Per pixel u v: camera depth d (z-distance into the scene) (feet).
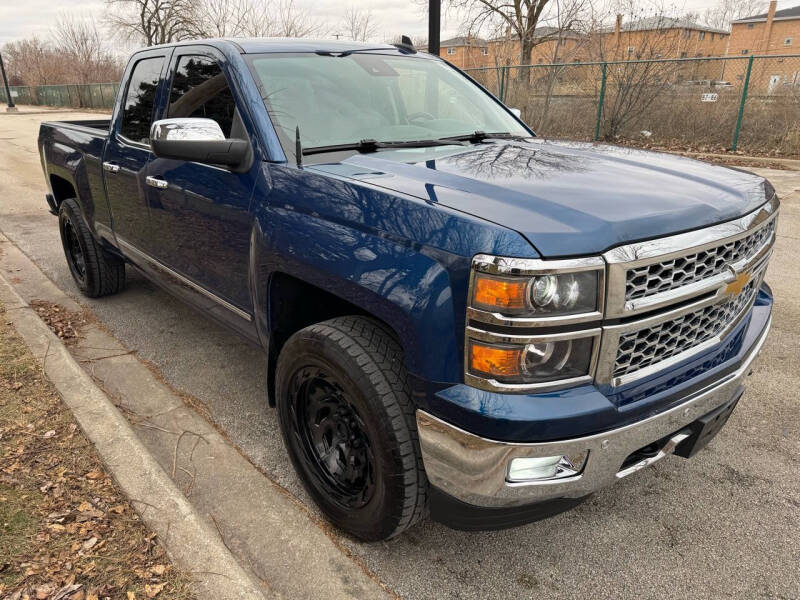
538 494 6.18
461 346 5.98
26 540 7.14
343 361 6.98
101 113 116.26
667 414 6.60
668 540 8.07
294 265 7.61
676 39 50.11
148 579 6.64
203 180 9.61
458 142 9.80
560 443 5.90
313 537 7.99
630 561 7.72
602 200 6.53
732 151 43.09
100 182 13.70
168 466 9.43
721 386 7.23
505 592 7.24
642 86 47.09
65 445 9.00
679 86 46.55
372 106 10.02
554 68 51.70
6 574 6.66
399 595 7.16
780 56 43.16
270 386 8.99
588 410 5.91
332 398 7.72
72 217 15.42
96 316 15.43
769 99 43.83
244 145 8.71
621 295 5.83
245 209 8.66
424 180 7.29
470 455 6.06
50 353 11.75
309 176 7.84
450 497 6.51
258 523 8.22
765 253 7.96
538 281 5.57
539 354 5.79
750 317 8.37
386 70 10.94
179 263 11.02
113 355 13.26
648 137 48.03
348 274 6.85
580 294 5.72
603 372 6.06
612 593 7.23
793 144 41.37
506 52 67.51
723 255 6.78
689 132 46.44
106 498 7.91
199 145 8.34
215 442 10.09
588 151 9.23
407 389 6.84
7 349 11.93
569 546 7.98
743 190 7.60
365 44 11.75
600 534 8.20
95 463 8.61
